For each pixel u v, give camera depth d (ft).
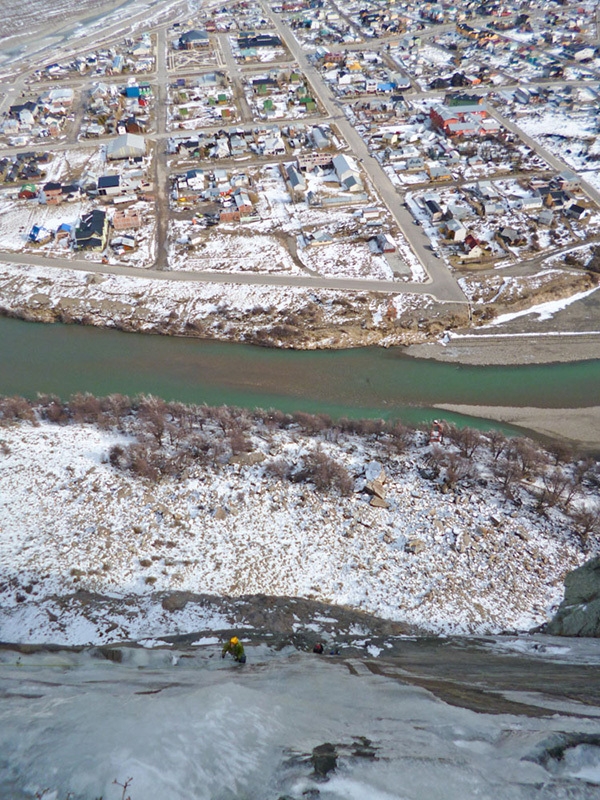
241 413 195.83
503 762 43.34
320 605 125.08
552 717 55.57
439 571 138.72
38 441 179.42
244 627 113.50
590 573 137.28
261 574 135.33
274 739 46.06
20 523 147.13
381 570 138.31
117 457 169.48
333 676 74.38
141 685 64.18
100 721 47.34
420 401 212.84
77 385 224.12
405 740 46.78
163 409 194.59
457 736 48.52
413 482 166.91
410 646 108.47
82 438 182.09
